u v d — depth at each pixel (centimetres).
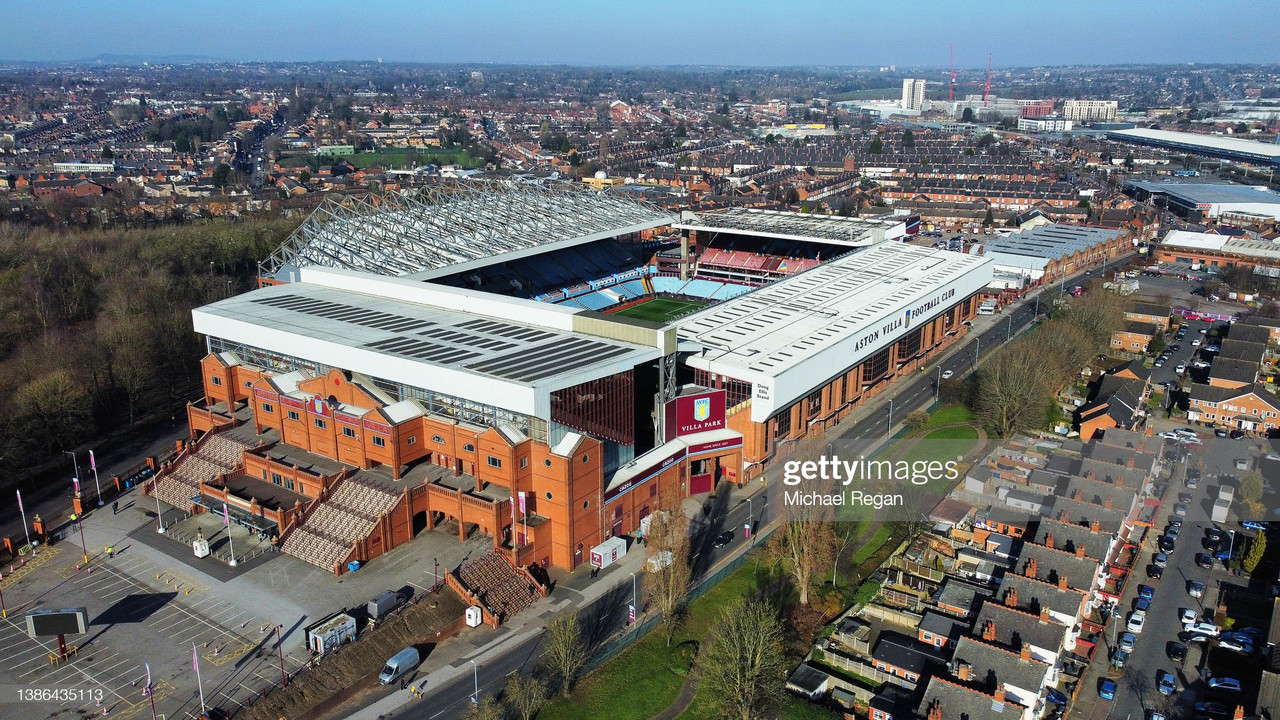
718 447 14512
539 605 11481
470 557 12225
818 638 10994
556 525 12150
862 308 19038
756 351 15950
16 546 12781
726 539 13112
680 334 16950
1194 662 10650
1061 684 10269
